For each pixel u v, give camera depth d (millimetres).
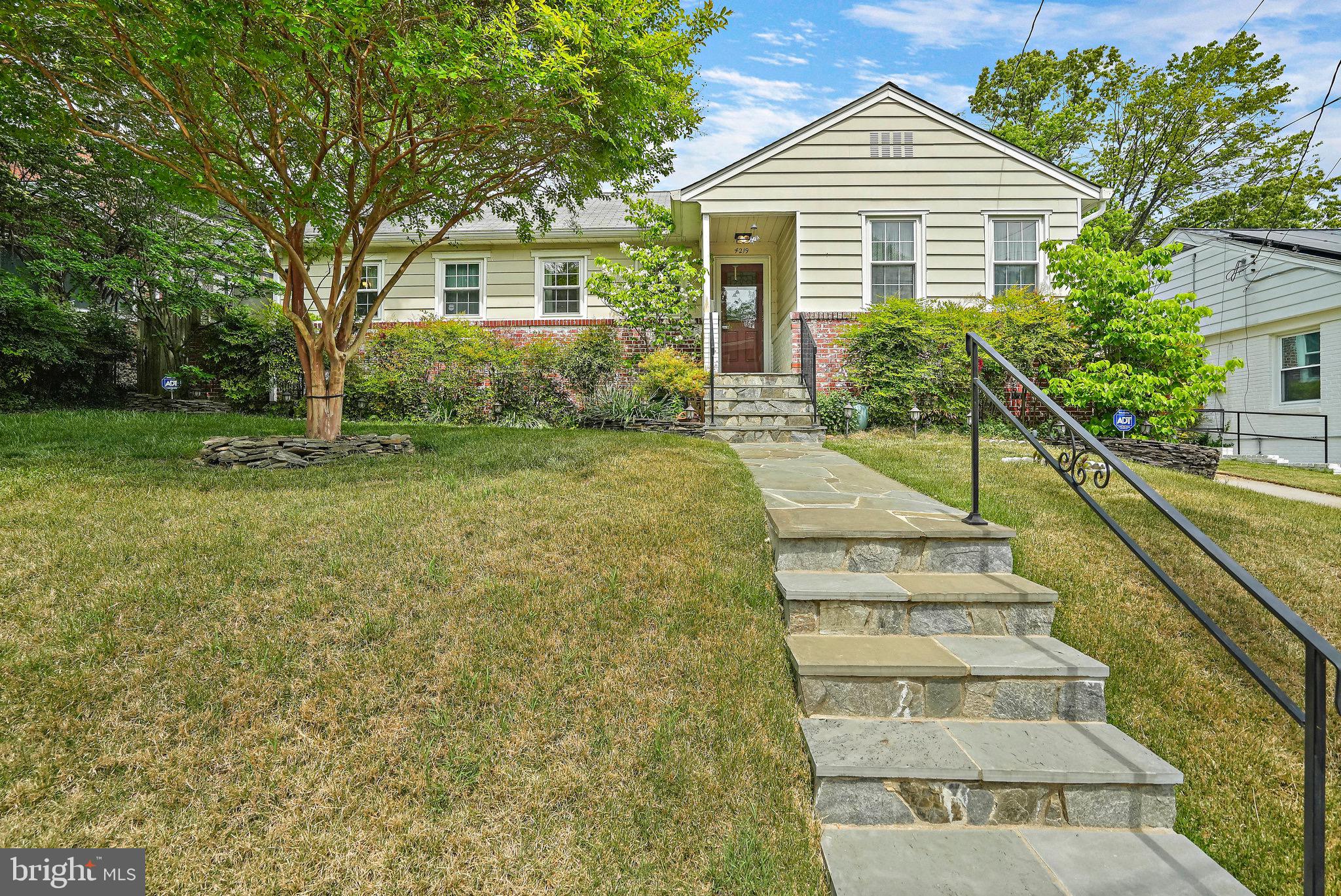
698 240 12273
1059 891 1817
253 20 3846
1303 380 10555
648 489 4469
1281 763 2426
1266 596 1472
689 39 5145
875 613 2844
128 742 2127
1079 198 10016
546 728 2279
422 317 11945
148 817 1925
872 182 10102
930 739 2293
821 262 10148
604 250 12008
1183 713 2639
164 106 4668
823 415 9125
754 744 2275
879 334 9391
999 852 1974
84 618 2611
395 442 5973
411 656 2545
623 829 1979
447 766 2137
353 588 2953
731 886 1848
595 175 5609
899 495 4371
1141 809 2131
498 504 4039
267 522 3641
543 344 10375
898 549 3225
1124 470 2123
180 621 2652
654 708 2383
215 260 10477
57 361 9008
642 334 10617
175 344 11258
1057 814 2121
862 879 1838
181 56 3766
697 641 2734
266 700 2316
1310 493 7199
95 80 4672
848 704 2457
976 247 10125
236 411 11000
